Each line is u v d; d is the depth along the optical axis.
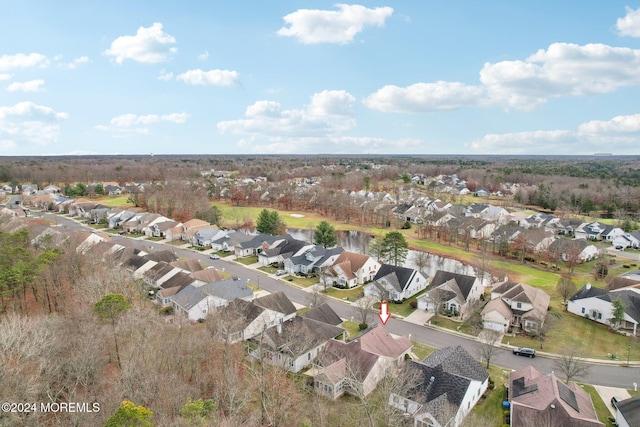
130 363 34.44
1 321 43.84
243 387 39.28
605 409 40.62
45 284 53.69
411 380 40.16
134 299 57.19
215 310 56.66
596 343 55.16
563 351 49.72
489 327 59.03
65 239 73.56
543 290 75.81
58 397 34.94
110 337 40.78
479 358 50.62
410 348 51.84
